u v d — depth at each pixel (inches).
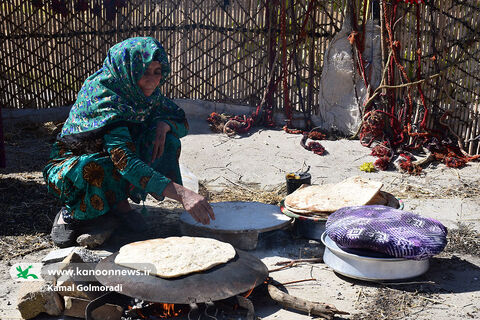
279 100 309.3
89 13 320.2
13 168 242.1
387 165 249.4
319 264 151.9
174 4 311.4
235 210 172.7
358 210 147.9
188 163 253.6
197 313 118.6
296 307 124.0
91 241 158.4
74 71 325.7
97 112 152.5
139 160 146.5
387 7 271.6
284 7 291.3
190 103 316.8
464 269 147.7
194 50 314.7
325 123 298.2
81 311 123.2
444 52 263.9
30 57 315.6
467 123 264.7
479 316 123.0
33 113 318.0
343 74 287.9
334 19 293.9
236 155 263.7
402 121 274.8
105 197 158.1
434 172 245.0
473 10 256.2
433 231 136.8
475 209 197.0
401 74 275.7
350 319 122.4
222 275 122.3
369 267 136.9
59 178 157.3
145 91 157.8
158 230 173.8
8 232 171.8
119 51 154.7
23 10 311.0
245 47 309.0
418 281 140.2
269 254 158.4
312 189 171.3
